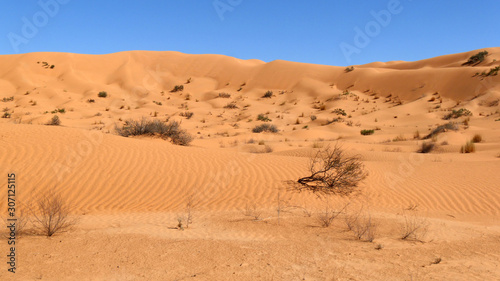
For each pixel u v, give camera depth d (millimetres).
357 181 12359
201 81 82125
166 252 5492
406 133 39500
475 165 15148
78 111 53812
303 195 11000
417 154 21109
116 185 10750
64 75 76000
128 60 87688
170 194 10672
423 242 6559
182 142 21781
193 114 56781
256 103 68375
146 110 57312
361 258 5426
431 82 66125
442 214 9836
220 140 32125
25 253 5137
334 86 76188
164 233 6820
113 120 45656
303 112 61281
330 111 59625
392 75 72688
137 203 9938
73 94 67875
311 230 7363
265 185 11625
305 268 4863
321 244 6227
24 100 59875
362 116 55812
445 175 13516
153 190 10789
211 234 6906
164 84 80688
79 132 14156
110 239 6164
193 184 11383
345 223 8039
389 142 32812
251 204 10125
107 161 11898
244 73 84125
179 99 70125
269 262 5105
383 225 7895
